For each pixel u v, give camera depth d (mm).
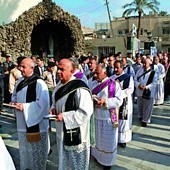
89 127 3617
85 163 3619
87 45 28672
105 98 4328
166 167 4723
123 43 26844
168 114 8500
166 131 6730
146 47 32312
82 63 8703
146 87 6934
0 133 6426
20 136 4059
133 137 6234
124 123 5512
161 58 11812
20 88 3998
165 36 49250
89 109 3414
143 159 5047
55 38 22469
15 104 3840
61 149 3553
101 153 4473
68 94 3424
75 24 21438
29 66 3977
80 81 3504
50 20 20266
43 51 22266
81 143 3516
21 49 18438
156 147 5660
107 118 4359
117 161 4934
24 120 3984
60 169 3572
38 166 4102
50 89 6730
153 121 7629
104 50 28047
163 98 10164
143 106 7062
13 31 18188
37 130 3949
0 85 7844
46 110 3936
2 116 8016
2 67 8742
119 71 5496
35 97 3914
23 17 18656
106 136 4383
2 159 1956
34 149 4023
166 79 10781
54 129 6664
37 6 19422
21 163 4141
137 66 9672
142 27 49969
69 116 3383
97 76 4434
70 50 21750
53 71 7500
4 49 17500
